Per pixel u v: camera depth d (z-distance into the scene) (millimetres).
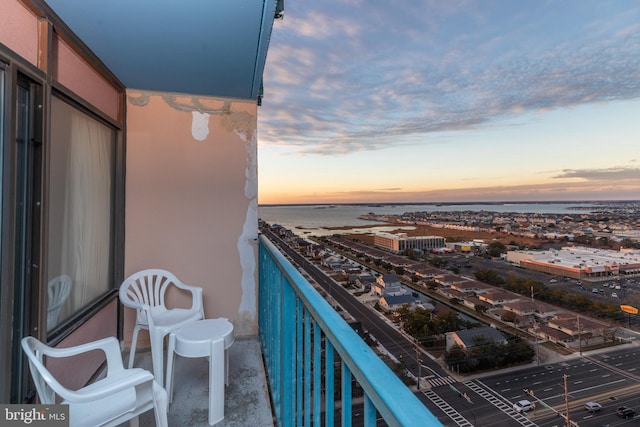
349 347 676
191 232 2939
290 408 1443
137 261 2809
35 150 1561
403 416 438
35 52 1554
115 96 2660
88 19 1722
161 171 2871
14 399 1434
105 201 2531
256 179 3086
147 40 1949
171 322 2246
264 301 2672
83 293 2160
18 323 1471
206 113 2971
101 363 2355
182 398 2074
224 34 1892
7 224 1322
